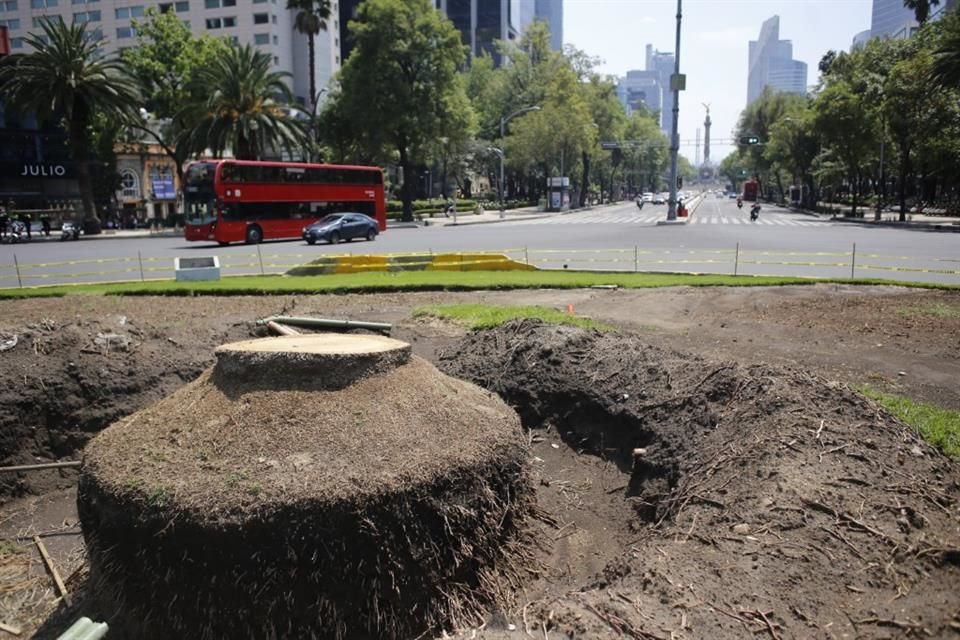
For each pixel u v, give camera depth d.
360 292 16.05
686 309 13.16
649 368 7.14
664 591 3.82
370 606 4.11
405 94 49.12
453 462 4.52
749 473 4.99
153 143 56.66
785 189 110.44
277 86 46.19
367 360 4.95
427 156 57.50
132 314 12.72
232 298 15.23
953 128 40.50
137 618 4.29
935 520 4.36
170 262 24.86
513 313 11.73
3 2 88.50
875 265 21.28
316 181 36.66
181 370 8.38
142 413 5.17
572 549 5.40
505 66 80.81
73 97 39.44
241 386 4.83
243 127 41.81
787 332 10.94
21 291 16.27
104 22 85.56
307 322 6.84
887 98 43.16
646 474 6.04
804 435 5.27
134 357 8.30
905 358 9.23
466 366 8.27
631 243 31.08
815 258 23.52
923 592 3.73
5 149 48.62
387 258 20.27
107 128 47.22
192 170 33.22
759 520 4.38
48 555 5.96
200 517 4.02
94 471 4.55
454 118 51.97
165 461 4.43
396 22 47.78
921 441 5.50
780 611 3.60
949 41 37.34
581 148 73.44
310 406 4.65
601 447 6.86
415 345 10.15
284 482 4.14
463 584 4.47
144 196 55.62
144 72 46.81
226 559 4.00
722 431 5.77
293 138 45.75
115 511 4.27
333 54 91.19
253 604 4.00
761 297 14.33
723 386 6.33
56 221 50.12
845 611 3.59
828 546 4.08
